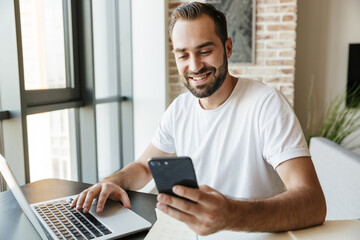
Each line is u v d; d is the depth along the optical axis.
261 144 1.01
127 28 2.62
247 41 2.68
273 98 1.01
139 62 2.67
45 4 1.77
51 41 1.83
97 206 0.86
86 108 2.07
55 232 0.74
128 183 1.09
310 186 0.78
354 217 1.29
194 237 0.71
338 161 1.44
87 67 2.03
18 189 0.71
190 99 1.20
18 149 1.49
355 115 3.05
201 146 1.13
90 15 1.98
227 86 1.08
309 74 3.10
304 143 0.90
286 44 2.63
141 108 2.72
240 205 0.63
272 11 2.62
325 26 3.02
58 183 1.13
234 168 1.08
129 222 0.79
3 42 1.43
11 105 1.47
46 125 1.83
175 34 1.00
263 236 0.67
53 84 1.86
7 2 1.40
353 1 2.96
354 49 2.95
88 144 2.11
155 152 1.27
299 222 0.69
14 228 0.79
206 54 1.00
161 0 2.57
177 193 0.57
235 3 2.66
